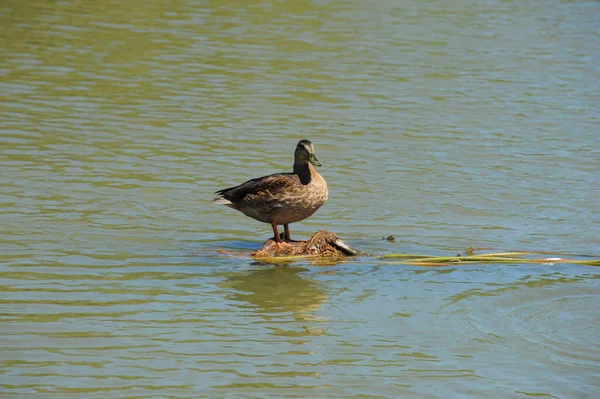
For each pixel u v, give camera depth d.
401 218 15.76
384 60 27.33
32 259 13.10
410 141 20.36
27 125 20.28
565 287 12.52
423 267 13.43
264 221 14.05
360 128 21.22
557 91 24.83
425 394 9.27
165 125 20.86
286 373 9.66
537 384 9.57
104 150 18.89
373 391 9.29
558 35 31.09
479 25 32.25
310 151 13.61
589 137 20.94
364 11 33.66
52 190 16.36
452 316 11.45
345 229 15.20
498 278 12.91
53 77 24.25
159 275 12.76
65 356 9.89
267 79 25.00
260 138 20.20
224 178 17.55
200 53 27.22
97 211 15.46
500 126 21.67
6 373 9.42
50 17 30.69
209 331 10.77
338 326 11.05
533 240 14.70
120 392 9.08
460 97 24.03
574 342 10.69
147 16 31.50
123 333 10.59
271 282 12.66
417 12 33.97
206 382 9.37
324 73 25.77
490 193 17.11
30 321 10.81
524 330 11.03
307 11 33.22
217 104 22.66
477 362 10.09
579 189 17.42
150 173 17.64
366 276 13.00
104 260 13.27
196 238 14.56
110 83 24.00
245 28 30.44
